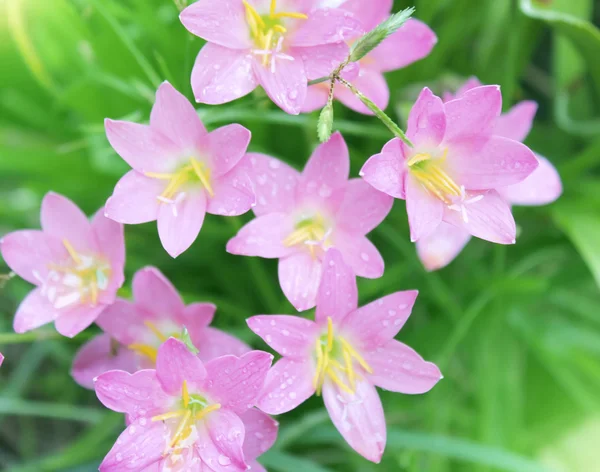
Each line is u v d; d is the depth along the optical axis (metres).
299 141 0.47
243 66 0.36
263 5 0.37
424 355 0.46
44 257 0.38
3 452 0.48
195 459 0.35
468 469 0.44
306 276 0.36
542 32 0.50
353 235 0.37
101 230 0.37
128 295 0.39
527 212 0.47
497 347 0.46
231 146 0.36
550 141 0.51
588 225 0.45
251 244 0.36
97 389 0.34
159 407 0.35
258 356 0.34
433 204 0.36
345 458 0.45
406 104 0.45
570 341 0.46
